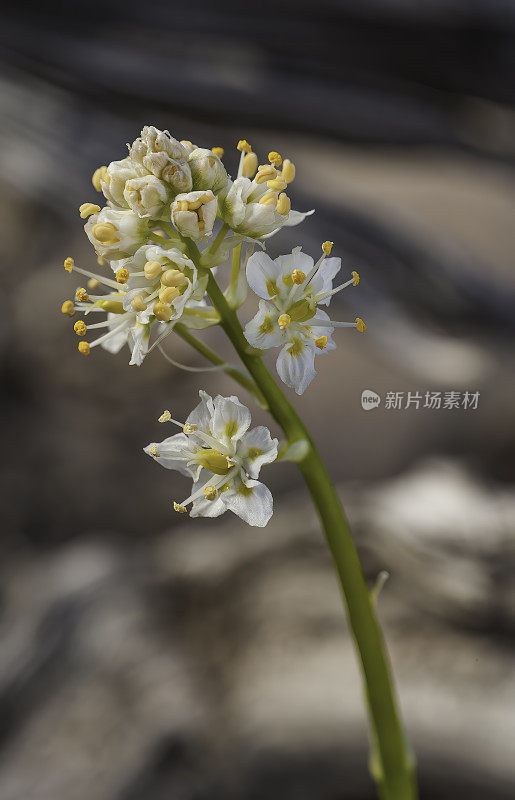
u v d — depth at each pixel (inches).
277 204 6.9
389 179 25.2
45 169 17.9
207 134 18.7
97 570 18.8
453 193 25.1
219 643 15.3
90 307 7.1
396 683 13.9
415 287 17.3
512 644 14.5
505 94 17.8
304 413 24.7
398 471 23.3
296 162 20.1
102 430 27.0
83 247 29.4
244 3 17.0
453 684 13.7
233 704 14.0
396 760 7.5
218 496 6.9
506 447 22.1
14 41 17.3
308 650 14.8
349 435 24.2
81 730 14.2
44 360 27.9
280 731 13.4
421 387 20.9
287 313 6.9
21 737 14.4
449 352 17.4
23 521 25.4
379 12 16.7
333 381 24.9
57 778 13.4
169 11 17.2
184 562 17.2
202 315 7.0
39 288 28.8
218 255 6.9
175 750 13.5
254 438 6.9
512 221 24.0
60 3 17.1
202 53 17.5
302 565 16.4
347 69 17.8
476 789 12.5
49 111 17.9
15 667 15.9
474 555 15.4
